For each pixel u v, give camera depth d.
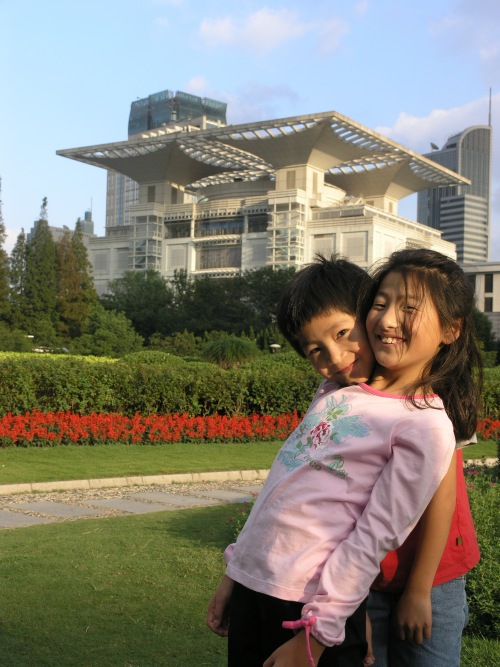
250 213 71.81
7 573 4.32
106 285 80.50
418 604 1.58
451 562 1.70
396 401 1.65
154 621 3.65
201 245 75.25
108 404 12.02
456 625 1.71
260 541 1.64
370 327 1.68
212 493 8.08
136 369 12.41
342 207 67.62
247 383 13.08
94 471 8.83
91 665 3.12
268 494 1.67
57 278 47.81
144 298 55.69
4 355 20.47
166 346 39.94
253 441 12.10
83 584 4.16
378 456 1.59
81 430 10.60
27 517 6.44
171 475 8.91
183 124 117.50
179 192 81.50
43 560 4.62
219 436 11.77
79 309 47.34
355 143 66.88
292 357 16.14
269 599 1.58
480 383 1.77
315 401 1.79
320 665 1.50
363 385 1.69
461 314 1.67
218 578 4.32
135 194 175.62
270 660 1.51
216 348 22.16
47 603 3.84
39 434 10.20
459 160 193.75
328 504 1.59
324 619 1.46
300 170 68.75
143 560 4.67
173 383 12.44
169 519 6.14
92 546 5.02
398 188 79.75
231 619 1.70
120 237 80.19
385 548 1.52
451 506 1.60
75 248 48.75
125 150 73.38
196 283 55.59
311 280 1.76
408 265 1.67
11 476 8.24
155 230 76.75
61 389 11.43
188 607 3.85
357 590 1.50
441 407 1.63
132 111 178.75
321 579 1.51
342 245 66.94
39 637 3.40
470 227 176.50
